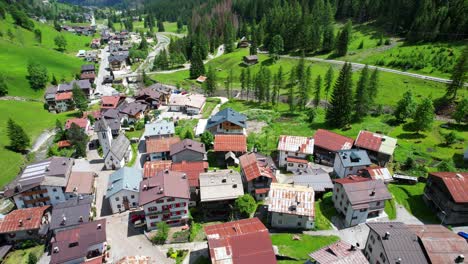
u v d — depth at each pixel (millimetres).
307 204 62531
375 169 73562
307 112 120312
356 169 76188
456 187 61875
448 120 101938
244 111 127125
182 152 85938
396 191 72688
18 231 63500
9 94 142250
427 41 153750
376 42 171125
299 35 185500
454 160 80750
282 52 194625
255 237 50938
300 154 83688
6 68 161125
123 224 67938
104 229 60750
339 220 65938
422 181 75438
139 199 64438
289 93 126125
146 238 63562
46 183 72312
